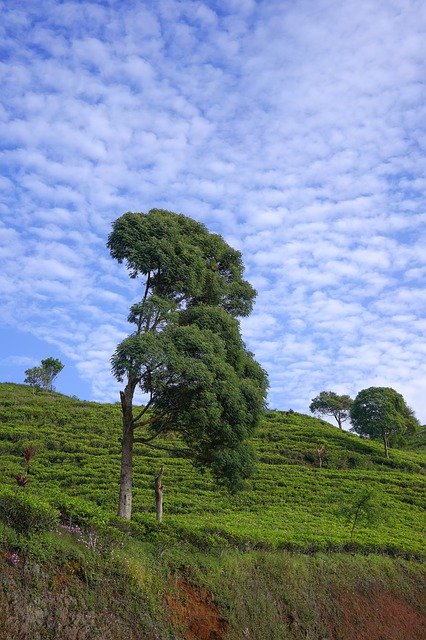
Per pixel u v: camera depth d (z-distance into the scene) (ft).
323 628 70.03
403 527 130.31
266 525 103.86
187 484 139.03
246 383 76.95
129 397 75.66
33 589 45.42
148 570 57.26
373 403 238.27
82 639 44.80
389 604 85.71
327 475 174.70
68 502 60.59
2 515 50.26
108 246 77.56
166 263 76.33
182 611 56.80
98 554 53.88
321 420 267.18
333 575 81.05
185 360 69.41
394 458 222.28
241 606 62.08
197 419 71.05
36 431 165.89
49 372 263.90
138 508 112.37
